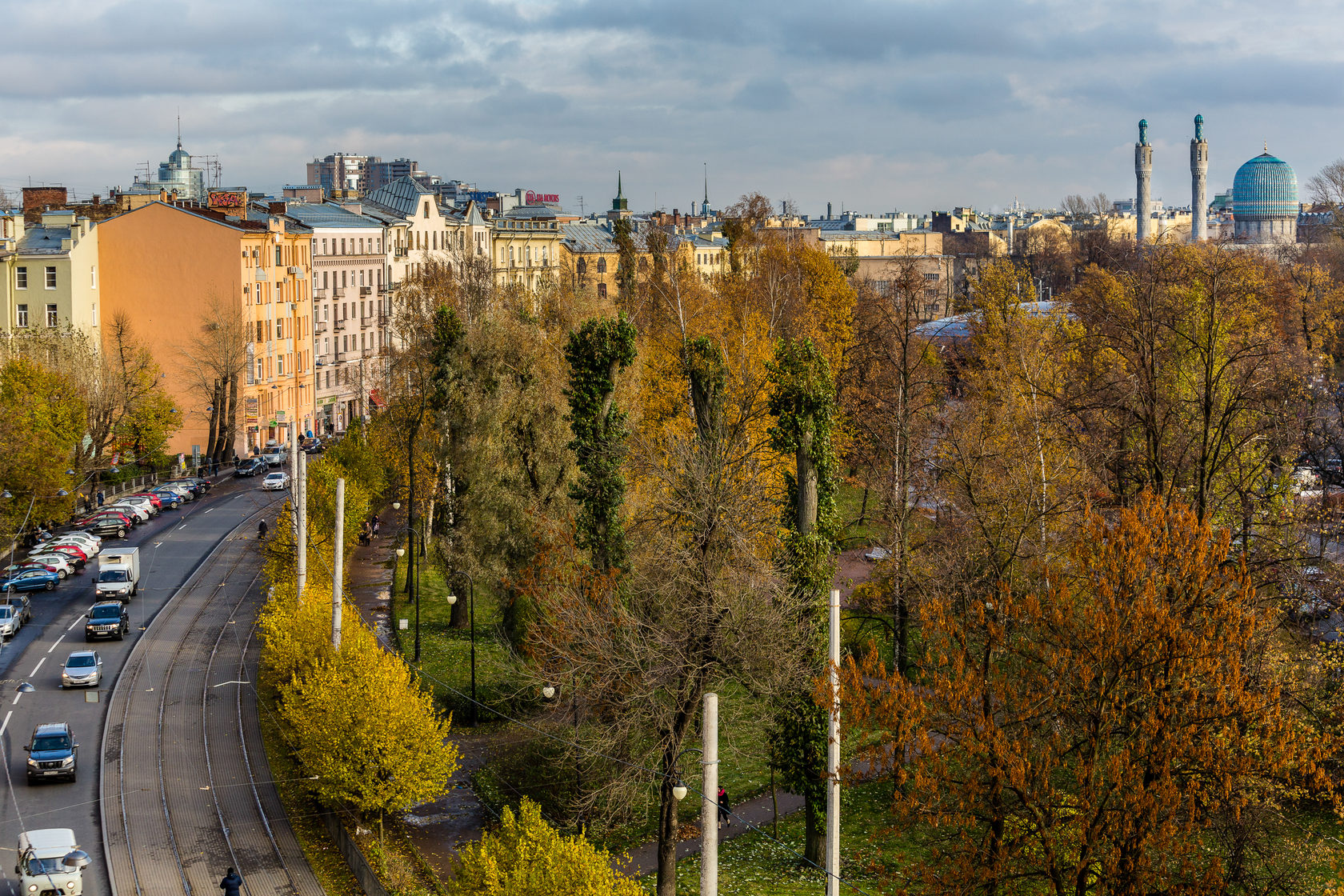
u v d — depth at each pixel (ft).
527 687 180.65
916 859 146.82
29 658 208.74
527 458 209.46
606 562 160.86
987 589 161.68
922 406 228.84
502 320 233.55
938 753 111.75
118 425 354.54
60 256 395.14
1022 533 159.22
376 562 292.20
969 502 178.40
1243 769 106.63
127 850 142.61
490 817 159.22
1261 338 224.12
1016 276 469.57
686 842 154.92
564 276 326.24
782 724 147.13
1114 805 105.50
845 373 296.51
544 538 196.24
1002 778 106.83
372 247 535.19
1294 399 208.03
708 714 90.89
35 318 397.60
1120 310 267.80
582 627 147.95
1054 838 111.96
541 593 170.50
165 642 218.79
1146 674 107.55
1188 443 167.53
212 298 413.80
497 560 203.72
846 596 223.10
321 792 148.56
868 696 111.75
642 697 139.13
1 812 151.12
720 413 166.20
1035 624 115.24
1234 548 173.78
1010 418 201.77
